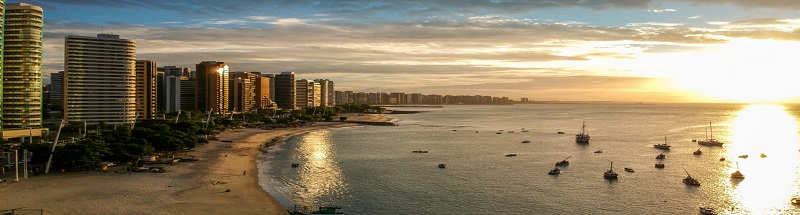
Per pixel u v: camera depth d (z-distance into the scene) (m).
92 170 185.75
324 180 180.75
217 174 184.88
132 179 171.25
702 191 165.38
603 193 163.00
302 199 151.88
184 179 173.38
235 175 184.38
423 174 194.62
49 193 149.12
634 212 141.75
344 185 172.75
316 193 160.38
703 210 140.38
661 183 178.25
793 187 170.88
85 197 145.00
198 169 194.38
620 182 180.00
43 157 183.12
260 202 144.25
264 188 164.62
